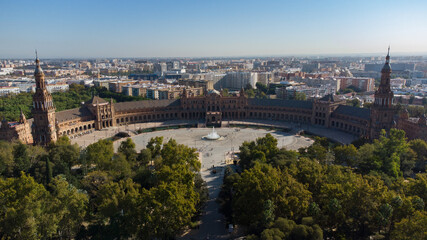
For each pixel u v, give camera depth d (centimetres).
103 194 11100
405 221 8456
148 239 10138
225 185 13950
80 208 10381
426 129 19538
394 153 14412
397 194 10612
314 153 15800
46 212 9919
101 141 16138
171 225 10044
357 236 10019
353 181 10631
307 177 11581
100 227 10294
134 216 9838
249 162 15500
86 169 15475
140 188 13050
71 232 10606
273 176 10688
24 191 10231
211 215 12544
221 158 19650
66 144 16525
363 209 9812
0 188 10444
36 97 19538
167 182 11194
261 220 9925
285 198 10194
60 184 10712
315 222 9488
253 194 10394
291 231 8706
